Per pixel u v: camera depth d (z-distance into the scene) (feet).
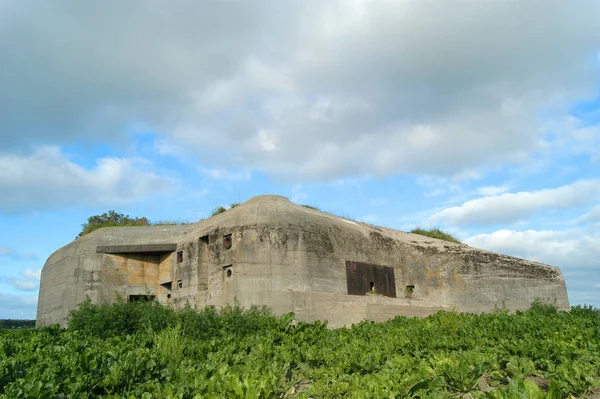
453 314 44.57
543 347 27.76
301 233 49.93
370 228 61.82
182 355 29.66
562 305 67.46
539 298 67.10
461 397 22.06
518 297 66.44
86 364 22.75
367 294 55.21
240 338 36.19
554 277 69.05
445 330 38.19
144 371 23.72
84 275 55.01
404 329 39.19
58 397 18.88
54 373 21.45
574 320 44.70
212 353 30.19
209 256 51.08
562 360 25.76
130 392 21.36
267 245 47.80
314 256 50.21
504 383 24.71
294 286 47.44
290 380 26.68
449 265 65.21
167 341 29.50
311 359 29.25
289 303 45.73
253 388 20.51
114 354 25.14
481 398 19.49
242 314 41.75
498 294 65.72
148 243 56.08
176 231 57.00
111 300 54.44
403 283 61.11
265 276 46.88
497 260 67.41
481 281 65.57
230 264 48.52
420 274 63.26
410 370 24.38
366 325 44.52
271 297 46.03
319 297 48.49
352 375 24.44
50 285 60.49
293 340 36.06
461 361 24.43
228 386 21.13
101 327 37.93
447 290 64.18
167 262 56.80
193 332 37.55
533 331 35.58
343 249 53.98
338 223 56.03
